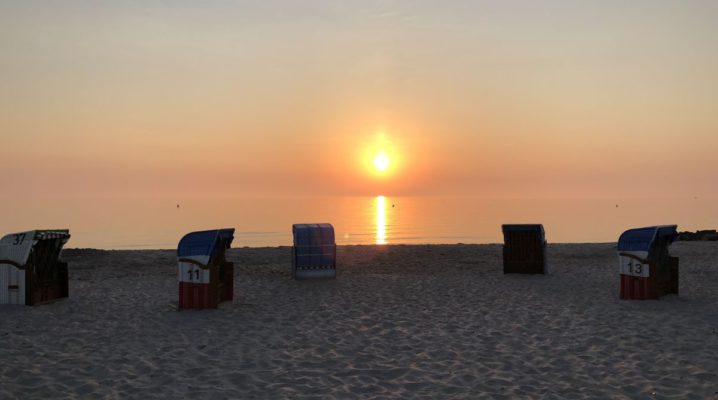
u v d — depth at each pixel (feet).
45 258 44.06
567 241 246.47
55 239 44.60
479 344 30.81
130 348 30.09
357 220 481.05
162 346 30.53
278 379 24.77
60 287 45.11
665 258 45.91
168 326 35.60
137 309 41.14
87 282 54.65
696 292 47.21
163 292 48.83
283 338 32.48
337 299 45.65
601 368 25.96
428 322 36.73
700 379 24.11
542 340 31.50
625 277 44.50
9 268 42.14
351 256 76.95
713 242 91.81
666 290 45.85
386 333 33.68
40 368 26.16
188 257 41.14
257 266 67.46
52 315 38.65
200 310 40.73
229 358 28.19
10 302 42.16
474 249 85.05
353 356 28.60
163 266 67.87
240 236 290.15
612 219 479.82
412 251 82.43
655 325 34.50
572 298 45.19
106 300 44.75
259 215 594.24
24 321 36.60
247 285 53.31
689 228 365.40
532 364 26.81
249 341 31.73
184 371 25.89
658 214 586.86
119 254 79.00
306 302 44.29
